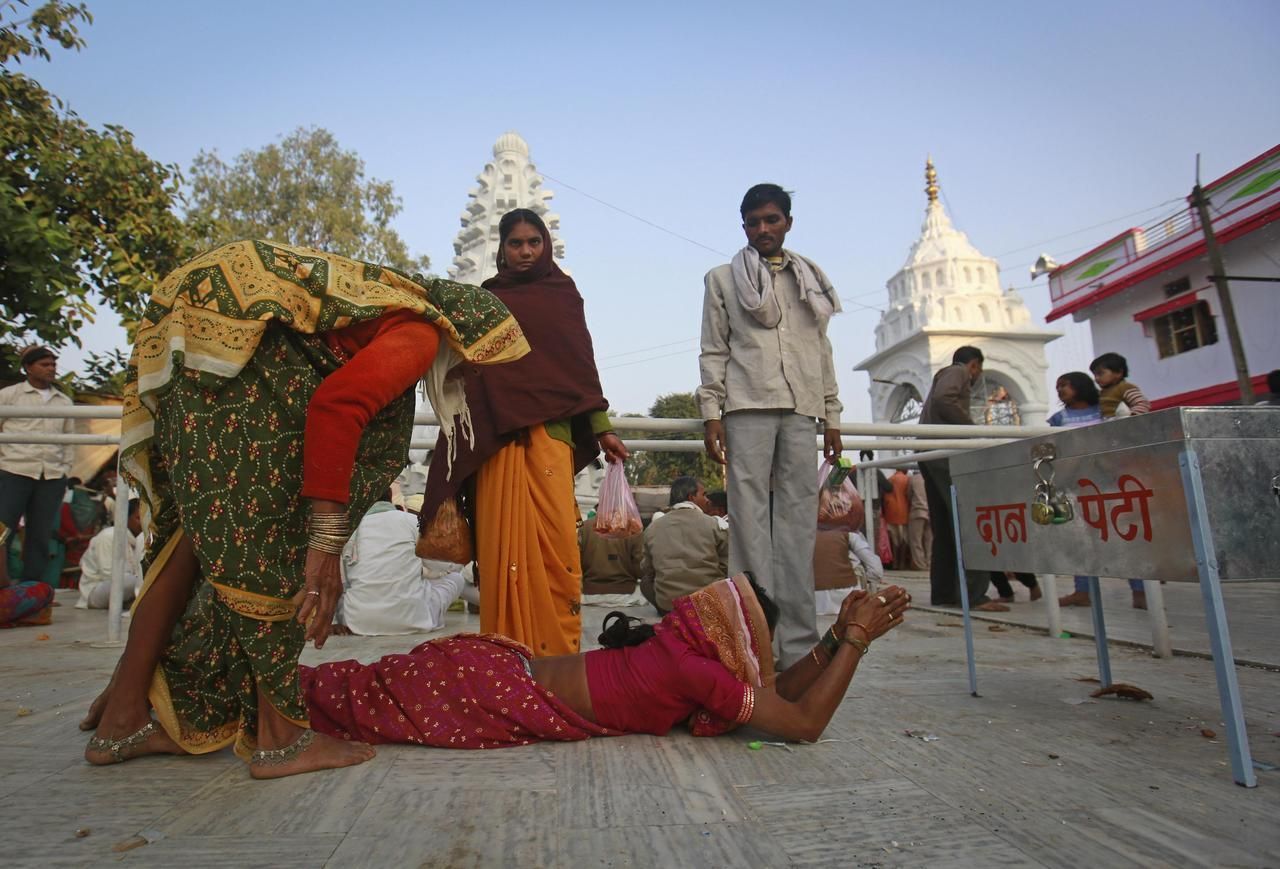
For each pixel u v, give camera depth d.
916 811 1.53
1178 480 1.82
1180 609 5.18
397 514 4.63
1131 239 17.62
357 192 23.06
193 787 1.68
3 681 3.00
